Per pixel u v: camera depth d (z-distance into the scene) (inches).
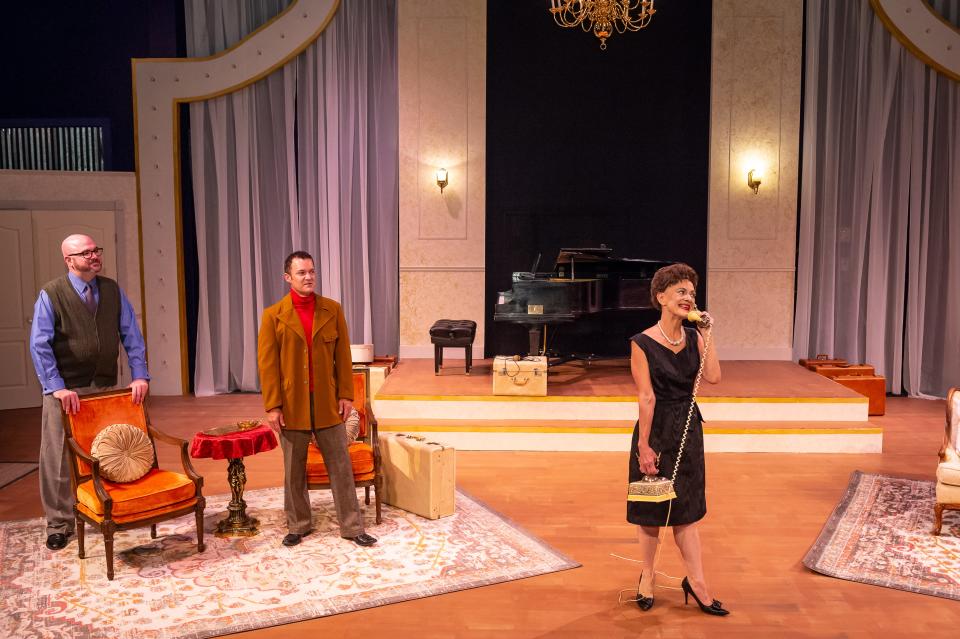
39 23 345.4
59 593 146.7
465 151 332.2
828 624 136.4
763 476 221.1
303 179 331.0
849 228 328.2
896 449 249.0
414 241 336.5
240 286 332.5
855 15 319.6
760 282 333.7
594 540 174.7
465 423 252.2
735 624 136.3
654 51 332.5
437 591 148.1
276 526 181.2
